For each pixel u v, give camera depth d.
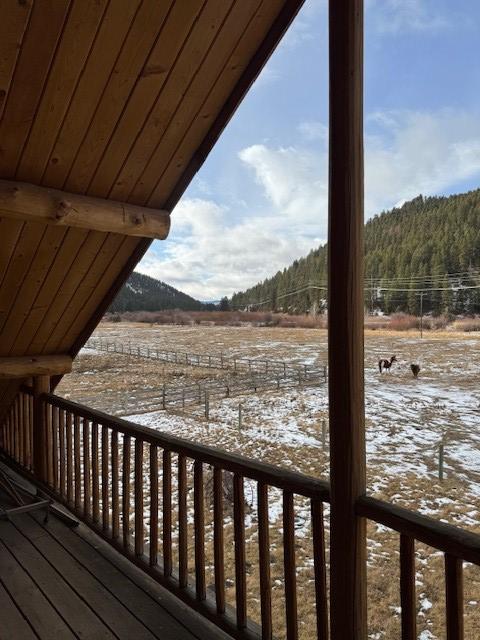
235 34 1.89
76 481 3.08
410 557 1.22
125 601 2.05
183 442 2.09
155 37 1.80
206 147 2.32
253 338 31.48
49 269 2.66
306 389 15.79
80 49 1.75
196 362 24.84
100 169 2.25
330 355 1.33
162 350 29.72
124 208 2.42
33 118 1.93
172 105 2.09
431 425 7.83
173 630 1.84
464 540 1.05
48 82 1.82
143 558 2.36
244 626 1.77
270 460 8.38
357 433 1.31
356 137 1.26
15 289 2.71
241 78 2.08
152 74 1.93
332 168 1.29
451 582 1.10
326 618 1.47
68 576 2.27
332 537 1.36
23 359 3.26
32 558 2.46
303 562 4.69
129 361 26.78
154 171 2.38
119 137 2.14
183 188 2.49
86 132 2.06
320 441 9.39
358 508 1.30
